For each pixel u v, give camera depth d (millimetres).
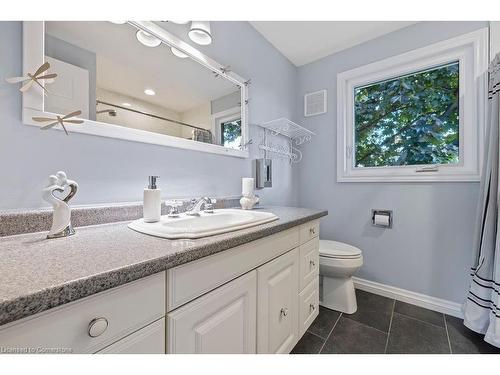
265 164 1875
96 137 942
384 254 1906
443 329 1436
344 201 2117
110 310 477
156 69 1161
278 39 1960
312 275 1408
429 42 1707
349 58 2082
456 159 1646
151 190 918
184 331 622
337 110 2137
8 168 746
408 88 1857
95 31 955
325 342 1317
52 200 718
